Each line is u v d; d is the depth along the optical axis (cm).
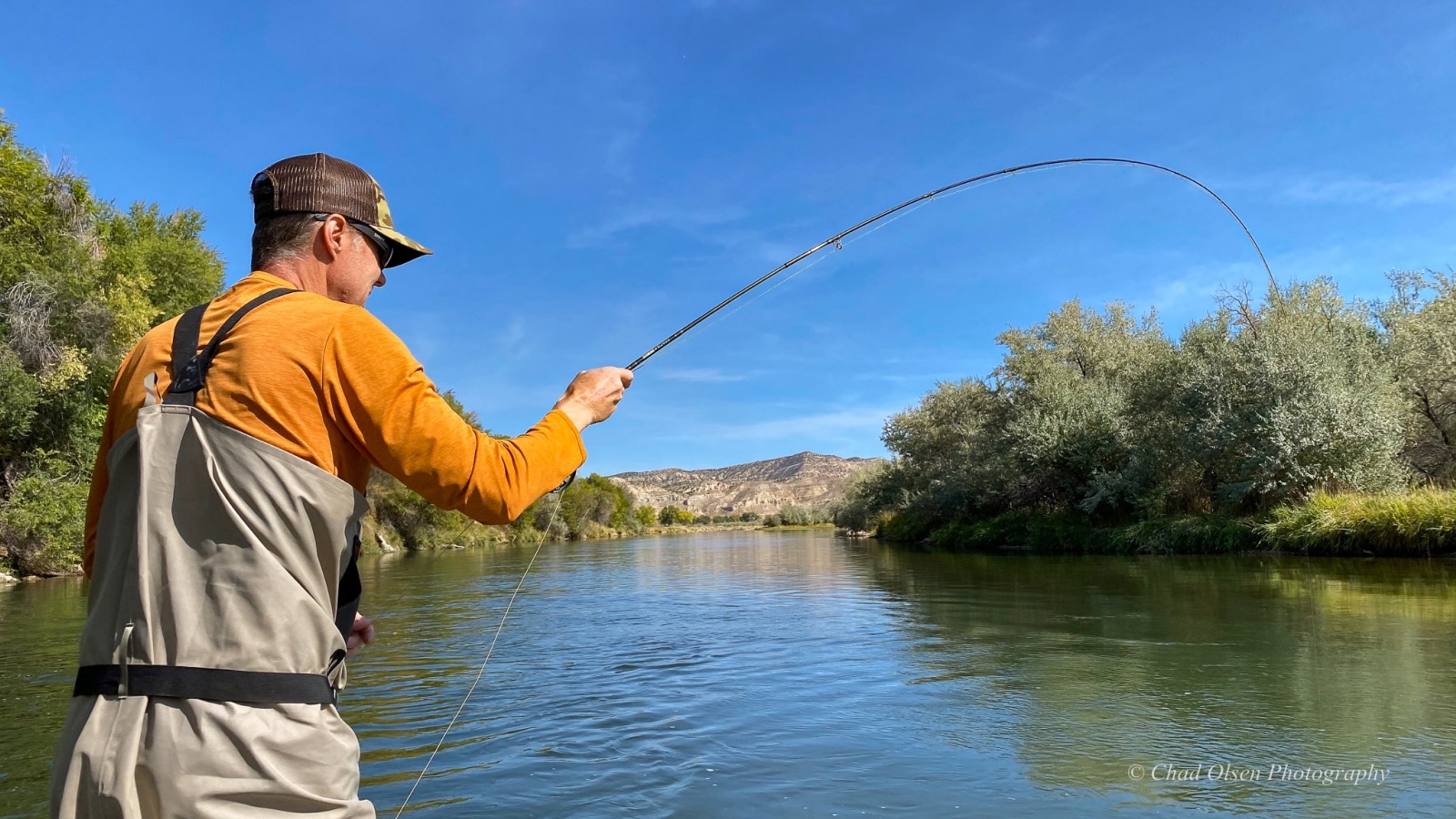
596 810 317
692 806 320
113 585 129
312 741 128
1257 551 1736
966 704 470
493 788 344
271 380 129
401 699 514
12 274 1803
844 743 400
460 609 1048
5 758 396
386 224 165
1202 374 1998
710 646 704
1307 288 2142
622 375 176
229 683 123
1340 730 392
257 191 157
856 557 2284
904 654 637
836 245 331
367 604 1117
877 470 4675
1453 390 1831
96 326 1875
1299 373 1805
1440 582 986
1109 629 729
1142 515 2258
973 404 3447
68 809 122
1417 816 288
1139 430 2353
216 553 126
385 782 354
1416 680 484
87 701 126
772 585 1348
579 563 2225
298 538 129
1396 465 1727
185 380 131
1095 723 422
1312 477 1730
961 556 2184
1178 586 1080
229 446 127
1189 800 312
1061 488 2692
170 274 2417
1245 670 532
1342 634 643
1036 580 1286
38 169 1969
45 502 1697
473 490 139
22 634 822
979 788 333
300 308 136
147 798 120
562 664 629
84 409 1867
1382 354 2047
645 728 437
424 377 142
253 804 123
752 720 450
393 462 135
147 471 128
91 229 2147
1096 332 3044
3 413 1673
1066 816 300
